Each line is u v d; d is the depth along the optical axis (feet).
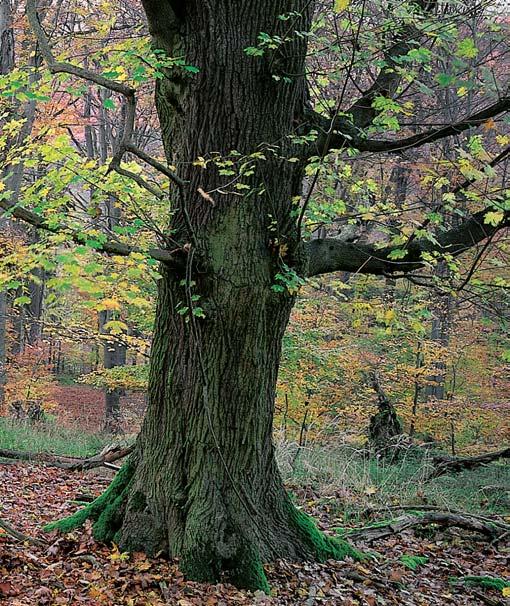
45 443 36.27
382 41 18.13
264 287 16.71
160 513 16.80
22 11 46.65
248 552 16.10
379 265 19.89
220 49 16.30
